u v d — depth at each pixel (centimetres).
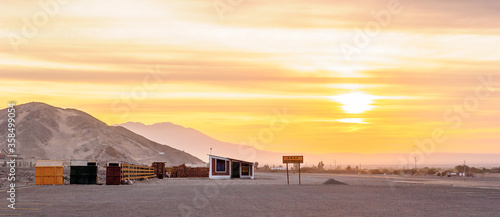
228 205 2591
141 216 2073
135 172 5888
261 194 3484
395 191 3888
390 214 2194
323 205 2609
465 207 2525
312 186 4722
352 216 2111
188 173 8762
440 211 2320
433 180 6869
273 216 2098
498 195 3438
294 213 2216
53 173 4844
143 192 3656
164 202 2752
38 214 2125
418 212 2273
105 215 2102
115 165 5225
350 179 7156
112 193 3512
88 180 4931
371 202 2814
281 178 7694
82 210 2298
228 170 7356
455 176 10012
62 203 2664
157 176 7738
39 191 3703
